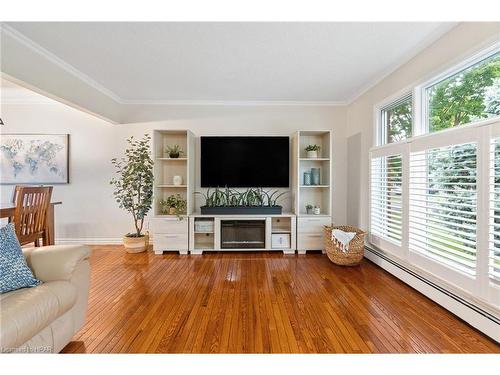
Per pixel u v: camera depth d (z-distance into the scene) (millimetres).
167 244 3932
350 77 3426
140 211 4004
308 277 3027
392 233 3098
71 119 4324
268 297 2512
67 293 1629
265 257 3814
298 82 3609
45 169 4309
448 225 2234
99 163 4352
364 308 2299
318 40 2502
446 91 2449
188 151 3994
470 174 2035
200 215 3939
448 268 2223
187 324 2047
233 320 2105
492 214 1854
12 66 2369
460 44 2178
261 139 4320
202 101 4383
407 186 2754
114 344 1796
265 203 4414
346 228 3770
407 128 3021
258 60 2932
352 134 4250
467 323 2033
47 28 2303
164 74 3324
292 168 4391
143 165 3936
